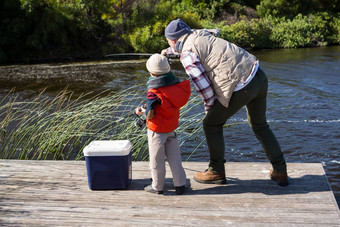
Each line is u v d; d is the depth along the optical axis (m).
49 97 10.78
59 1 21.55
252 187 3.35
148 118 2.96
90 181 3.37
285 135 7.29
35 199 3.23
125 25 22.81
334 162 6.02
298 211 2.89
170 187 3.44
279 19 28.66
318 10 31.34
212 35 3.04
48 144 6.14
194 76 2.90
